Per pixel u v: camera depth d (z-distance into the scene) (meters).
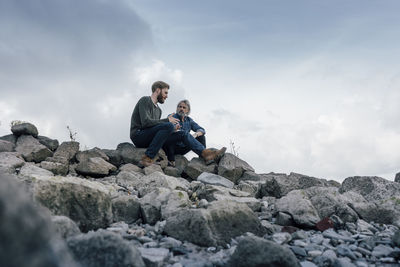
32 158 5.77
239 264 2.16
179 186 4.58
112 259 1.85
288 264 2.10
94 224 2.84
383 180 4.75
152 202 3.35
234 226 2.84
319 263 2.35
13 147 5.98
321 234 3.04
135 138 6.19
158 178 4.57
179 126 5.94
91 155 6.03
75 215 2.76
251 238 2.24
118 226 2.94
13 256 0.88
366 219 3.70
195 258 2.37
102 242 1.90
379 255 2.56
